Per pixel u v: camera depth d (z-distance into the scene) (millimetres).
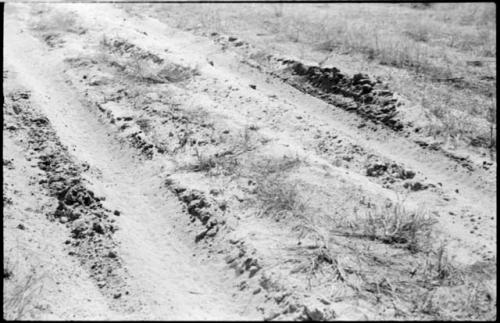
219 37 12078
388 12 15586
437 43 12719
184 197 6523
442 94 9383
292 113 8547
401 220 5844
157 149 7590
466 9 15906
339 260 5336
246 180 6730
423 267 5348
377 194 6449
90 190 6535
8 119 8102
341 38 12039
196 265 5590
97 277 5430
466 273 5293
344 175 6797
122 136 7969
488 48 12211
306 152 7406
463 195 6727
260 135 7746
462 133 7922
